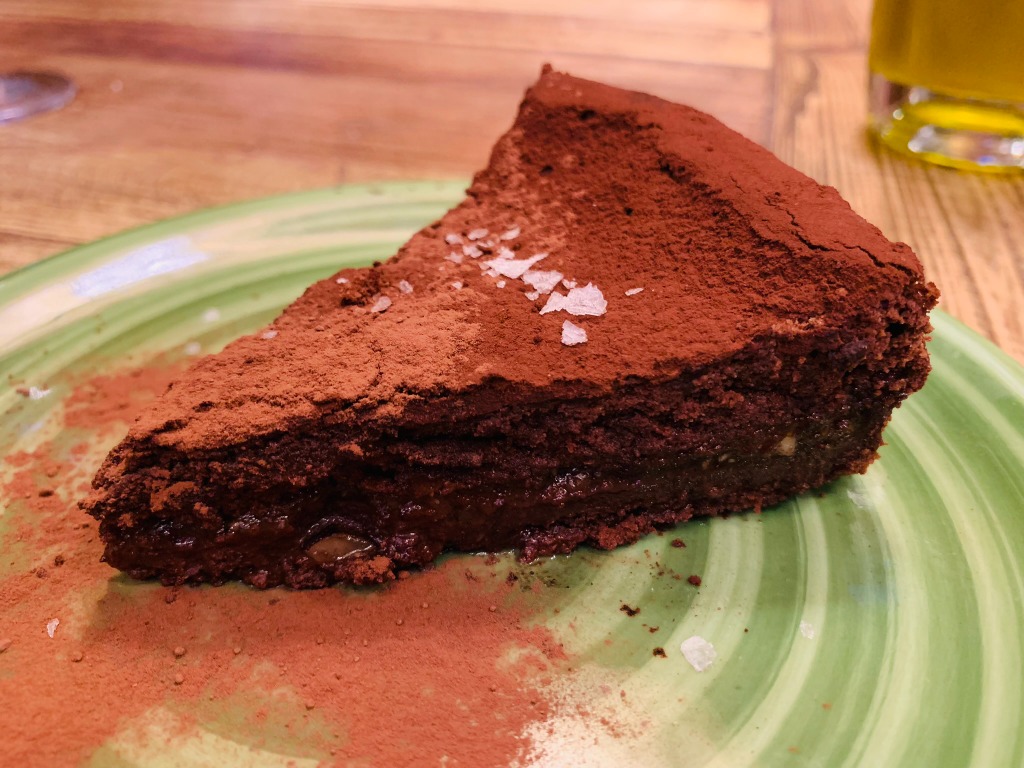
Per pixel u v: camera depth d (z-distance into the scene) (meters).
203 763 0.09
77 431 0.13
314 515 0.11
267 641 0.10
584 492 0.12
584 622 0.11
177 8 0.27
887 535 0.11
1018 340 0.14
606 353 0.11
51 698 0.10
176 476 0.11
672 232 0.12
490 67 0.23
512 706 0.10
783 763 0.09
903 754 0.09
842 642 0.10
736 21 0.26
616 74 0.22
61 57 0.23
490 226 0.14
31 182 0.18
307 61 0.24
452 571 0.12
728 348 0.11
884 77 0.19
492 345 0.11
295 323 0.12
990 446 0.12
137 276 0.15
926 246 0.16
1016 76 0.17
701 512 0.12
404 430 0.11
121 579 0.11
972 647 0.10
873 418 0.12
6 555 0.11
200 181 0.18
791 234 0.11
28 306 0.14
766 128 0.20
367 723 0.09
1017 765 0.08
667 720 0.09
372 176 0.18
